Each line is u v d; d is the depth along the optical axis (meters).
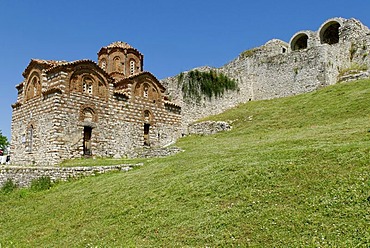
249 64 51.28
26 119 34.00
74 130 31.56
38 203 21.64
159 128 38.56
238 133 33.41
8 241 16.14
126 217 15.46
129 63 43.28
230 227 12.10
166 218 14.13
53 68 31.88
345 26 50.22
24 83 35.25
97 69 34.06
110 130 34.22
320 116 31.53
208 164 20.27
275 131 30.48
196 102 42.75
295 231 11.00
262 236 11.16
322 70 44.72
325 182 13.49
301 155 17.30
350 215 11.09
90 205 18.34
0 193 26.06
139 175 21.64
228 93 46.72
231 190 15.02
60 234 15.67
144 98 37.75
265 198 13.50
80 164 28.36
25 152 33.16
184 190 16.45
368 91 34.34
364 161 14.41
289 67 47.84
